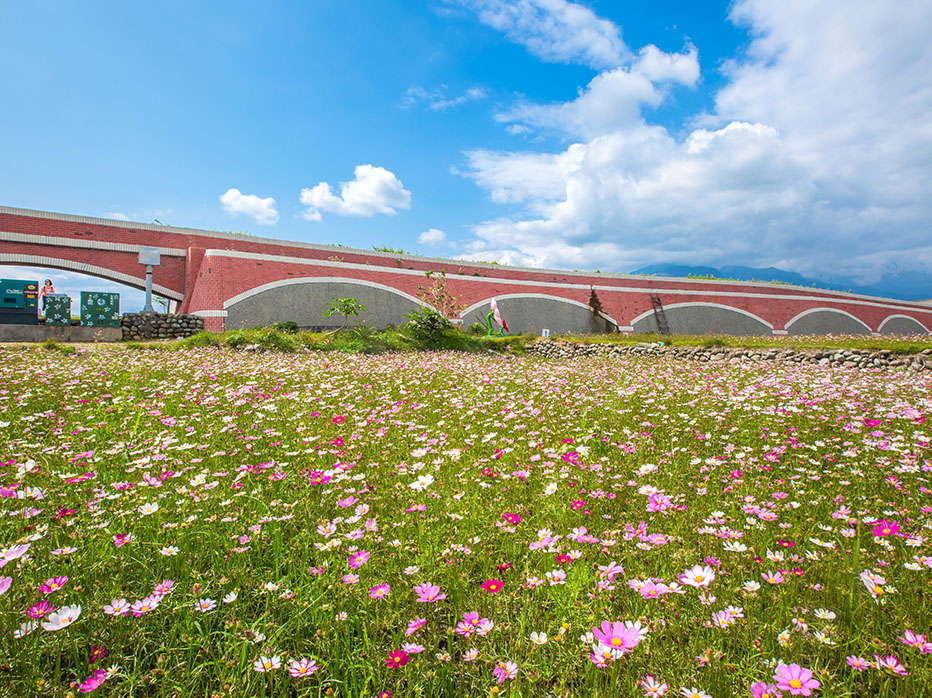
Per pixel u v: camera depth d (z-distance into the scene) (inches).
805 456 162.4
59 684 69.0
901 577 89.6
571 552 93.0
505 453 166.7
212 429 194.2
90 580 88.4
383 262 1331.2
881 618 79.3
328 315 1043.9
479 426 218.5
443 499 128.2
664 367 504.4
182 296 1126.4
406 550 99.3
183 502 113.5
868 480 142.6
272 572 95.2
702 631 76.4
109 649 75.4
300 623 79.2
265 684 70.6
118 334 857.5
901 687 67.2
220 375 377.4
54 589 78.4
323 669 72.2
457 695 70.9
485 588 84.2
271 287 1032.8
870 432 195.3
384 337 797.2
